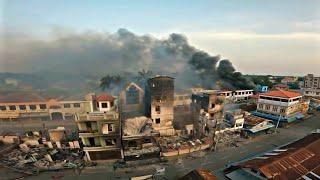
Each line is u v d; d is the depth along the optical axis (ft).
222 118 211.00
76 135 196.65
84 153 162.09
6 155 166.30
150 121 179.73
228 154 171.94
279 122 237.86
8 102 248.73
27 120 253.44
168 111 192.95
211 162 159.22
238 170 132.36
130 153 155.12
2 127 233.14
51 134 186.70
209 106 207.10
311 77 420.77
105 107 164.76
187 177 121.49
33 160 156.56
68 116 261.44
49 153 166.50
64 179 137.49
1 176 140.46
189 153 171.94
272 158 135.23
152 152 159.02
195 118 212.84
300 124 249.14
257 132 212.02
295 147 152.66
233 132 209.77
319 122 256.11
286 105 235.81
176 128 205.98
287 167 126.52
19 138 190.49
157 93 187.52
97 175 141.79
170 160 161.38
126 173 144.05
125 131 159.63
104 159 156.56
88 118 150.61
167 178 139.23
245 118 226.38
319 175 125.08
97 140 154.61
